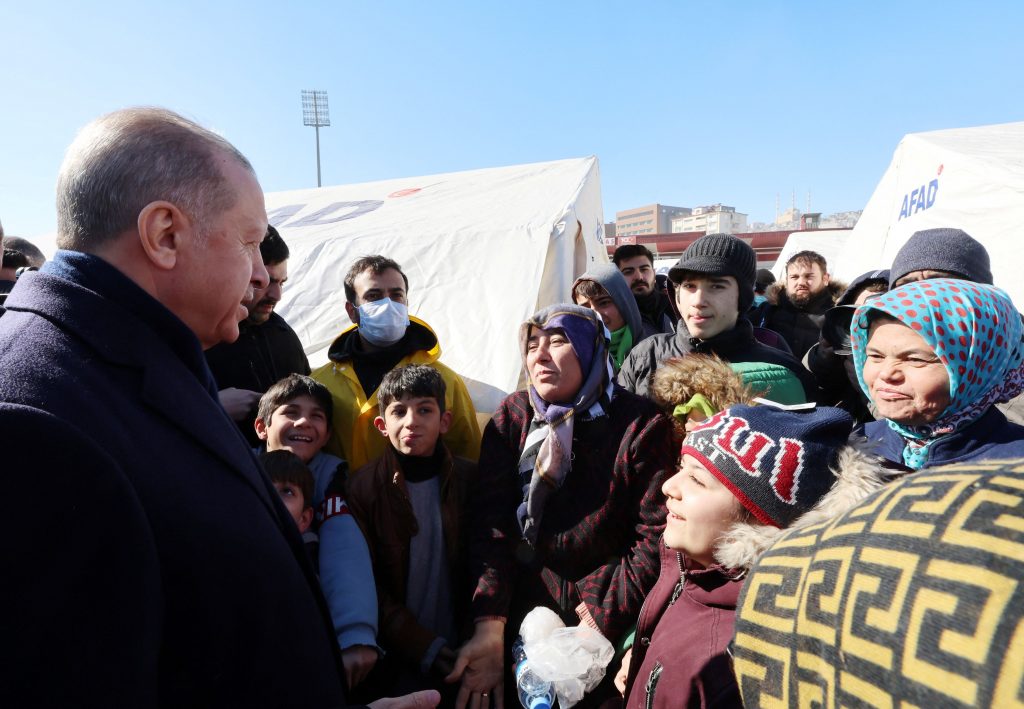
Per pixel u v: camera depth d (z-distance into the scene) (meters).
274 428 2.11
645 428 1.76
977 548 0.38
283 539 0.95
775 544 0.61
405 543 1.96
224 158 0.93
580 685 1.52
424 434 2.00
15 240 3.80
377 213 5.59
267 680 0.85
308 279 4.38
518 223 4.12
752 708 0.53
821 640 0.46
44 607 0.60
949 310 1.28
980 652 0.34
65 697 0.61
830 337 2.23
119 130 0.87
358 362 2.61
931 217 4.45
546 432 1.83
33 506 0.60
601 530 1.76
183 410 0.85
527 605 1.84
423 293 3.90
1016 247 3.73
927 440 1.40
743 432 1.11
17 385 0.70
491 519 1.91
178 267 0.90
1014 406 1.90
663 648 1.16
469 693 1.66
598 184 5.79
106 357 0.79
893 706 0.38
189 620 0.75
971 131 4.98
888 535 0.44
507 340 3.44
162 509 0.74
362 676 1.66
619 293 3.01
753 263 2.35
